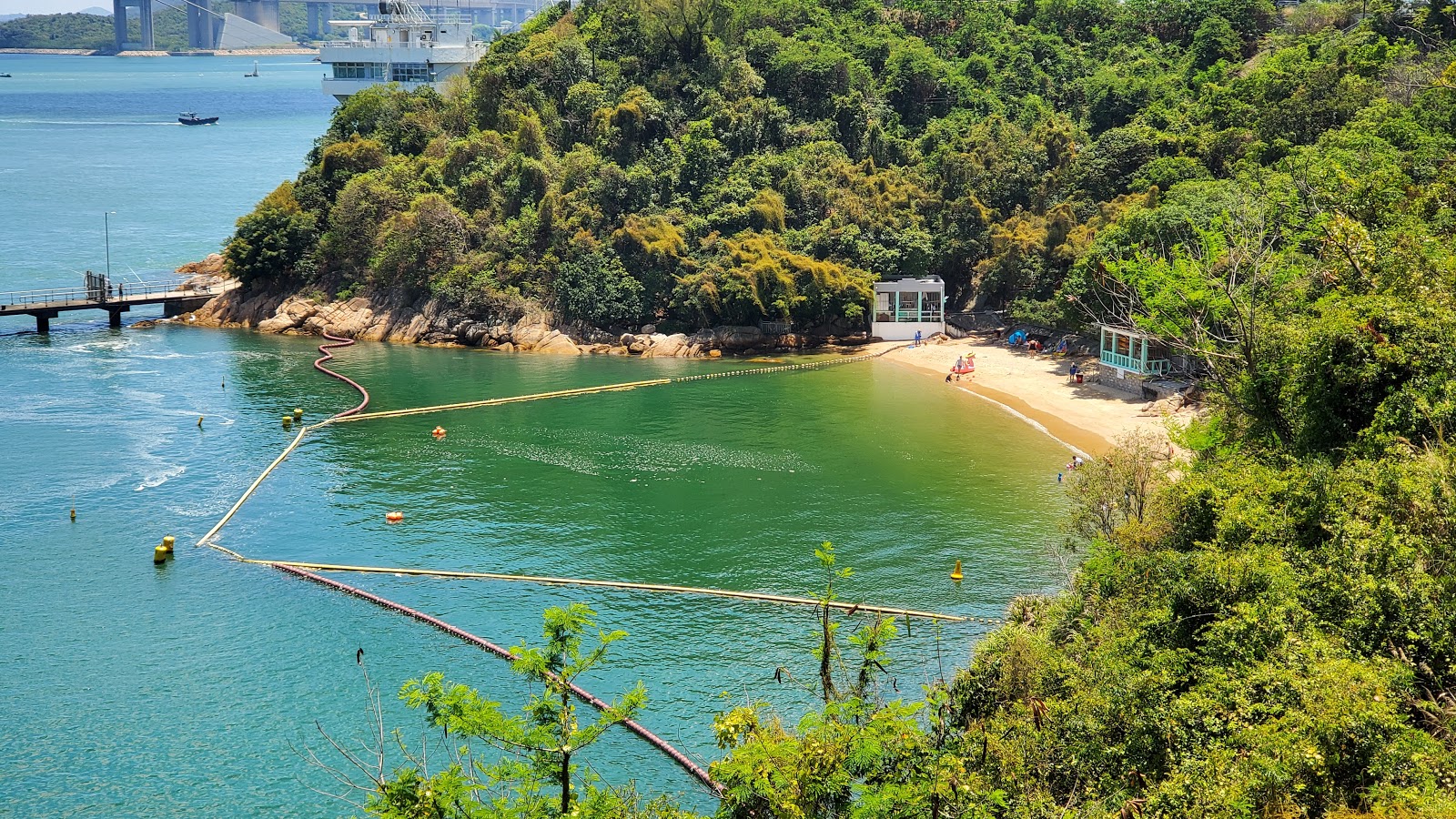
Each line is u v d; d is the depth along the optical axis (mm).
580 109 154250
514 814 28797
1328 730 32500
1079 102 163875
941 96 163500
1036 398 110000
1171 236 108250
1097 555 54781
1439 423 47000
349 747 53438
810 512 81188
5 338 136750
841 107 152750
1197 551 46344
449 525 79562
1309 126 125188
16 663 60281
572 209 140750
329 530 78562
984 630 63188
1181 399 100500
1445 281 56594
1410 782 31516
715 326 135750
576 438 100125
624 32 162875
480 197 146625
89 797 49875
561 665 30641
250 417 105688
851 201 140500
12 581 69812
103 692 57750
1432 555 41312
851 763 30625
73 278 165250
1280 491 47750
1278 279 79562
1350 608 39281
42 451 93938
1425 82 120250
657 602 67812
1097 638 46156
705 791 50625
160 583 70000
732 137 148875
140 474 89125
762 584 69812
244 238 148625
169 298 149750
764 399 113188
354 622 65562
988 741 36188
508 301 138500
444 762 52156
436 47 182375
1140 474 61156
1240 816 30672
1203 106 143250
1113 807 34250
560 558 74000
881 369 125125
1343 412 52562
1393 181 83312
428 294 143250
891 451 94812
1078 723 38031
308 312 145000
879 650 35625
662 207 142500
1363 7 156250
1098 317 113750
